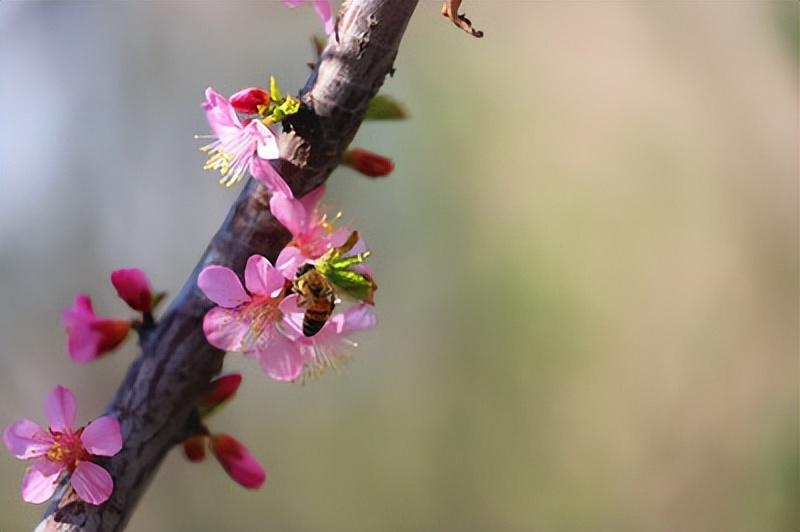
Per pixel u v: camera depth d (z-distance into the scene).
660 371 1.59
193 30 1.53
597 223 1.60
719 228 1.58
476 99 1.61
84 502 0.63
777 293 1.57
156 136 1.50
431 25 1.62
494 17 1.65
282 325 0.63
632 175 1.60
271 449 1.58
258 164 0.62
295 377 0.64
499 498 1.58
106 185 1.49
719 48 1.56
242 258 0.63
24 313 1.43
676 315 1.59
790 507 1.29
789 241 1.57
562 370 1.59
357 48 0.63
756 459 1.43
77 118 1.47
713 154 1.59
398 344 1.60
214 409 0.64
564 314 1.59
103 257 1.47
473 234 1.60
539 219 1.59
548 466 1.57
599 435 1.57
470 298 1.60
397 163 1.57
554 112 1.62
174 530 1.49
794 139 1.55
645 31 1.61
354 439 1.59
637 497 1.55
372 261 1.56
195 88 1.52
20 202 1.45
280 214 0.63
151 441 0.64
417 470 1.59
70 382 1.41
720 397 1.55
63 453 0.63
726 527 1.47
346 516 1.57
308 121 0.63
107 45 1.48
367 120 0.65
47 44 1.45
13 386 1.40
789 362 1.55
